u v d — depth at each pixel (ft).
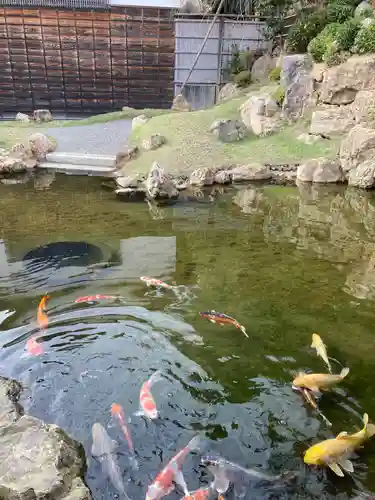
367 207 29.68
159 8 59.16
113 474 9.44
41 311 15.34
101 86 63.52
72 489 8.73
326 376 11.82
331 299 17.48
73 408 11.40
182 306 16.63
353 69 37.91
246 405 11.60
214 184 35.14
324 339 14.74
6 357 13.41
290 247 22.85
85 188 34.32
